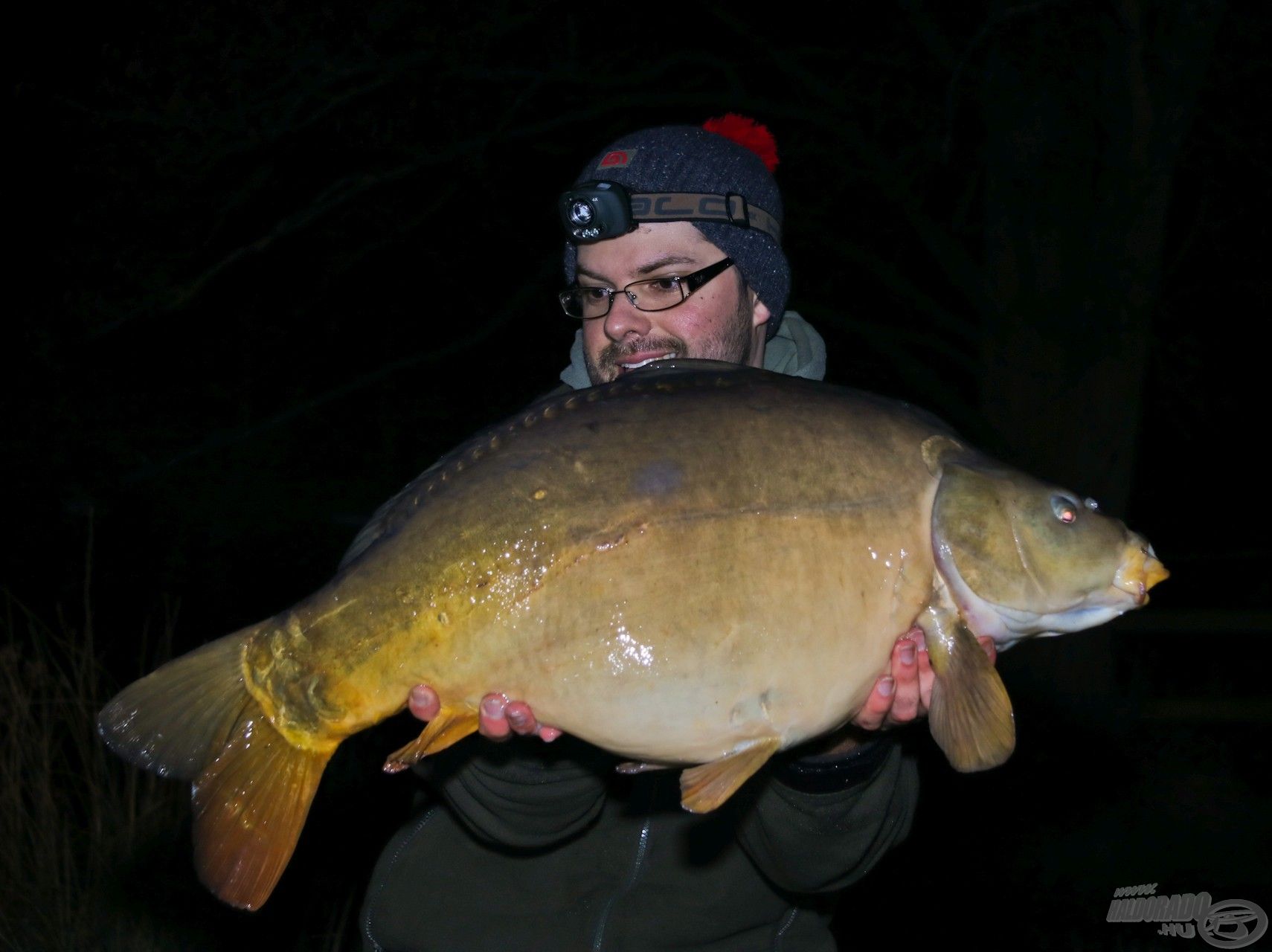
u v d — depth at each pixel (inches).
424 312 494.6
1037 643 280.7
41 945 182.2
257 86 285.1
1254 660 346.3
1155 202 276.7
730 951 108.7
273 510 453.1
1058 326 285.3
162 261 292.7
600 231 106.1
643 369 88.5
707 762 80.6
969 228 325.1
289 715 82.0
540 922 107.8
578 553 80.1
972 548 84.8
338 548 429.1
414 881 110.5
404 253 445.4
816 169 339.0
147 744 82.0
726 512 81.0
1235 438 550.6
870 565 83.2
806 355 119.4
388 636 80.8
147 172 284.2
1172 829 241.6
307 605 82.5
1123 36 271.4
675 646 79.5
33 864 190.9
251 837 81.7
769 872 103.5
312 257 367.9
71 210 329.7
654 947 106.9
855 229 357.1
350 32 288.0
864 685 83.2
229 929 189.8
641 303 107.3
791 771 95.7
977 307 308.7
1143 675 309.6
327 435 504.1
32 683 201.5
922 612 85.1
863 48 329.4
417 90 308.7
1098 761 264.8
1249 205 345.4
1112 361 280.7
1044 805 252.1
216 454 434.3
